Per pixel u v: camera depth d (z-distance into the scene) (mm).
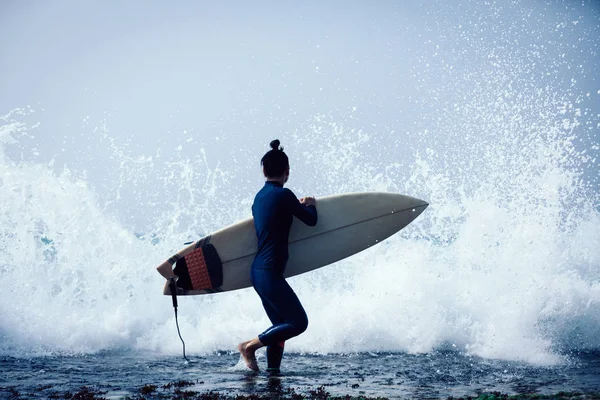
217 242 7867
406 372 7055
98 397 5625
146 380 6590
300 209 7191
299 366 7586
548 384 6129
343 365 7629
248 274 7824
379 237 8078
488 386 6074
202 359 8266
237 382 6398
